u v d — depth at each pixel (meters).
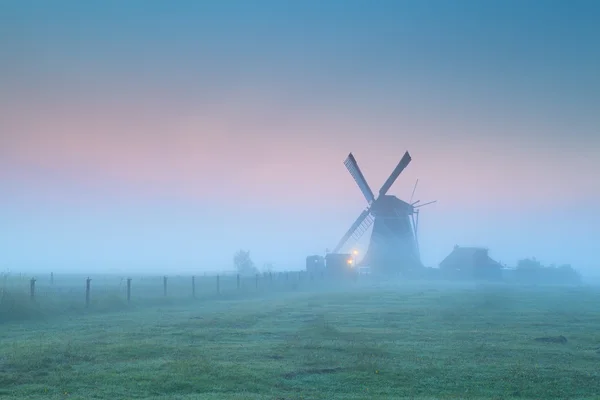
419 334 32.72
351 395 18.86
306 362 23.50
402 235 135.75
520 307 53.78
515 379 21.30
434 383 20.67
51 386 19.09
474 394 19.39
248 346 27.39
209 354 24.98
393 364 23.45
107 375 20.50
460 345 28.72
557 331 35.31
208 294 64.12
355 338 30.77
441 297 66.88
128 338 29.50
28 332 31.83
